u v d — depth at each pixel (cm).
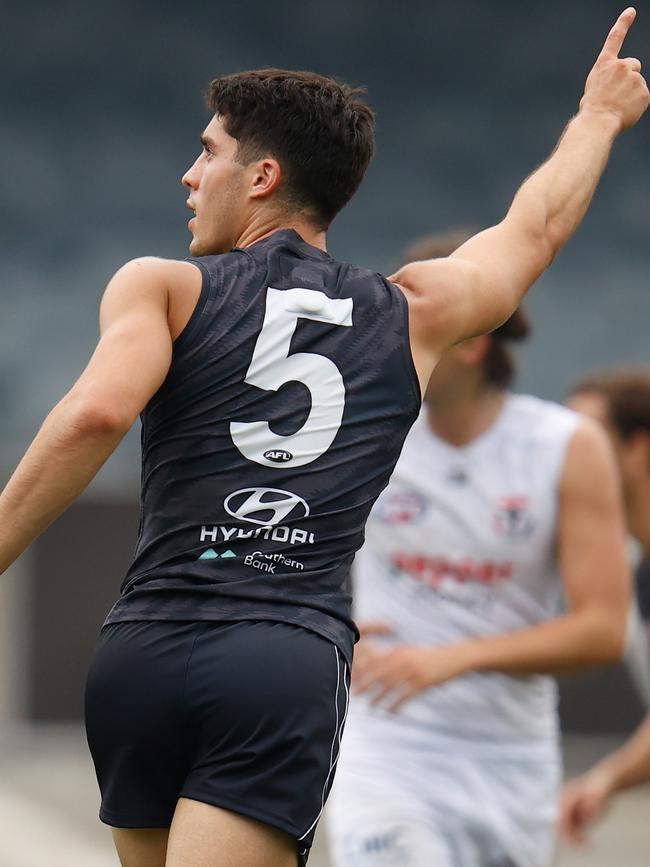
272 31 9538
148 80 9188
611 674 4291
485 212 8775
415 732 1491
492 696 1493
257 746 873
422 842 1462
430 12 9619
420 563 1541
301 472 910
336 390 927
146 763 901
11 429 7281
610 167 8619
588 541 1501
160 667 885
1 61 9106
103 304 906
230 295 921
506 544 1519
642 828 3522
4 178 8619
